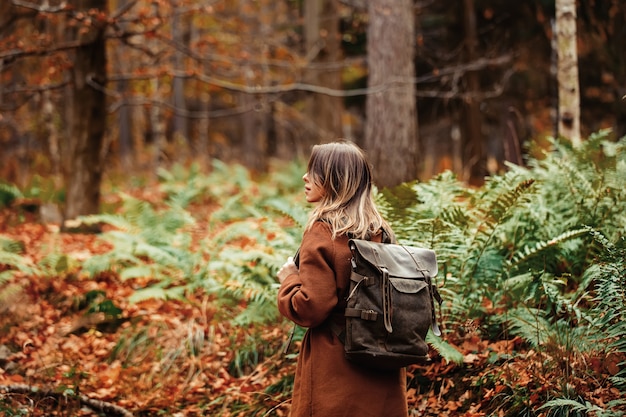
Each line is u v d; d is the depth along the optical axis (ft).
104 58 36.81
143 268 23.48
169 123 108.06
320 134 54.13
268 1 87.66
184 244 24.27
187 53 38.86
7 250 26.32
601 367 13.66
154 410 17.12
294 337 17.79
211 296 22.43
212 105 118.52
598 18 43.47
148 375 18.89
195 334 20.18
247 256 19.99
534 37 49.60
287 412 15.94
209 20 58.80
